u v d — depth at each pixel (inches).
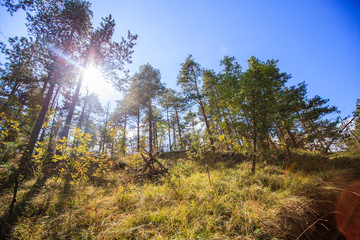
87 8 378.6
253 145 262.7
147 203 157.9
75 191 197.5
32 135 176.7
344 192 132.1
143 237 109.1
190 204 148.9
